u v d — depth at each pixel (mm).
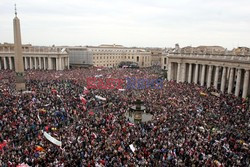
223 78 66312
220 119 34656
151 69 140500
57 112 35125
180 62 83188
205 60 73188
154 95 50406
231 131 30359
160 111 38312
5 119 30578
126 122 32812
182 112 37469
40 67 127000
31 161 20734
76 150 23047
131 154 22938
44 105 38812
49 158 21422
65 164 20453
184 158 22531
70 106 39312
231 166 21578
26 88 54812
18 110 34594
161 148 24141
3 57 125062
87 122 31844
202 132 29078
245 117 36281
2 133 26750
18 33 53969
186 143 25359
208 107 41438
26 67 126312
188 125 31281
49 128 29250
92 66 143875
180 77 84188
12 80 69188
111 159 21469
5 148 23391
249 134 29531
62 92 49719
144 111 39844
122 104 42562
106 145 24469
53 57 123125
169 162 21500
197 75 78438
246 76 57688
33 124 29750
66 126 30969
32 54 124688
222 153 23875
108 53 163000
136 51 179375
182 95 51125
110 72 99438
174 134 27688
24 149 23078
